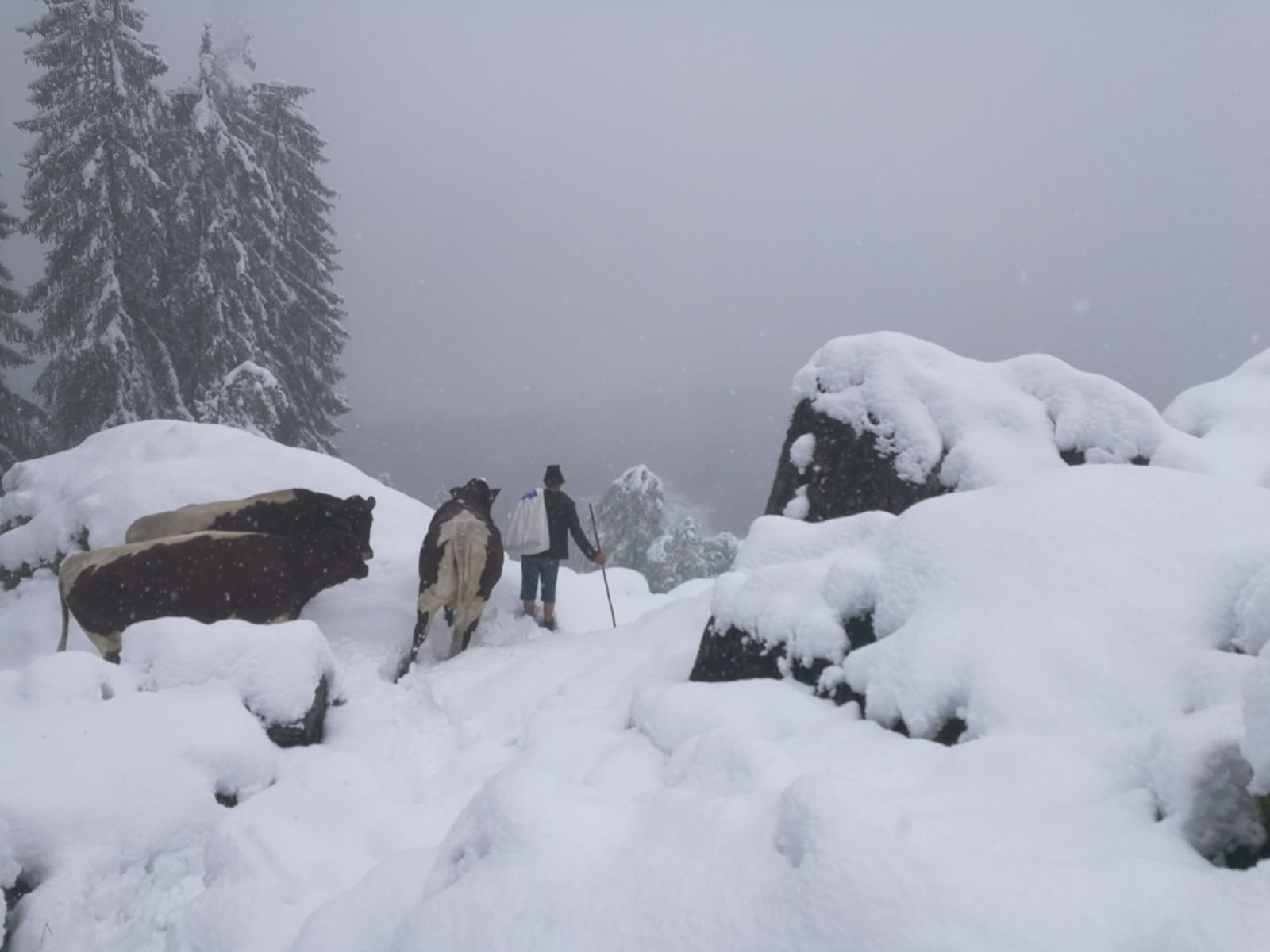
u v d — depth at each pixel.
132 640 4.92
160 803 3.88
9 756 3.78
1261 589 2.90
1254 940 1.63
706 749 3.00
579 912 2.12
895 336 7.45
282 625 5.21
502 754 4.58
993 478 6.61
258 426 18.03
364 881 2.69
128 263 22.41
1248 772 2.16
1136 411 6.77
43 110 22.91
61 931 3.29
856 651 3.76
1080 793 2.45
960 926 1.69
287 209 27.25
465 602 7.32
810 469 7.35
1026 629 3.30
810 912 1.81
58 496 9.99
